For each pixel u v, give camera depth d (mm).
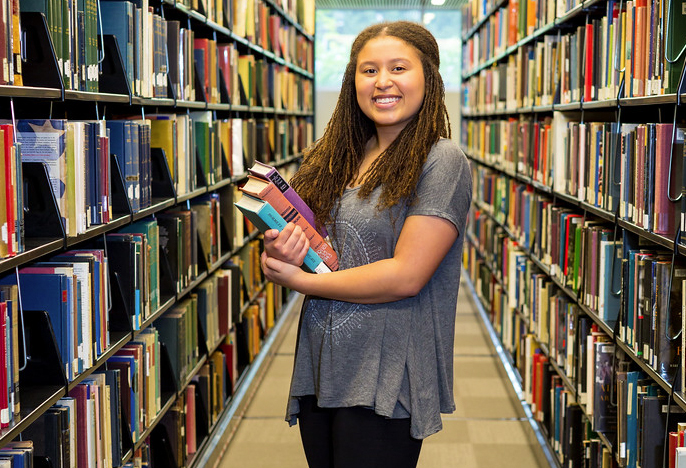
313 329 1622
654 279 1962
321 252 1579
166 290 2719
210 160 3363
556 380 3229
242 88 4184
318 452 1686
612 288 2492
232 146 3857
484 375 4539
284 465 3287
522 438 3615
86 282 1908
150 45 2518
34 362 1743
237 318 3891
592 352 2564
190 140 3016
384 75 1553
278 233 1505
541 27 3754
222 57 3811
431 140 1552
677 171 1901
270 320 5074
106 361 2248
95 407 1986
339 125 1674
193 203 3318
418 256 1499
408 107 1560
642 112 2645
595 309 2623
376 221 1543
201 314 3260
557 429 3135
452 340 1648
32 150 1795
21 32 1719
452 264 1615
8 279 1754
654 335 1963
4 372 1494
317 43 8930
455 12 8938
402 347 1561
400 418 1578
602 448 2545
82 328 1899
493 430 3711
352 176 1657
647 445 2027
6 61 1528
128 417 2275
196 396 3162
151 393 2516
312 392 1643
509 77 4738
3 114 2068
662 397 2014
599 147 2596
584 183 2785
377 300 1534
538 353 3650
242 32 4168
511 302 4328
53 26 1756
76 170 1845
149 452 2615
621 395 2191
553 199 3568
